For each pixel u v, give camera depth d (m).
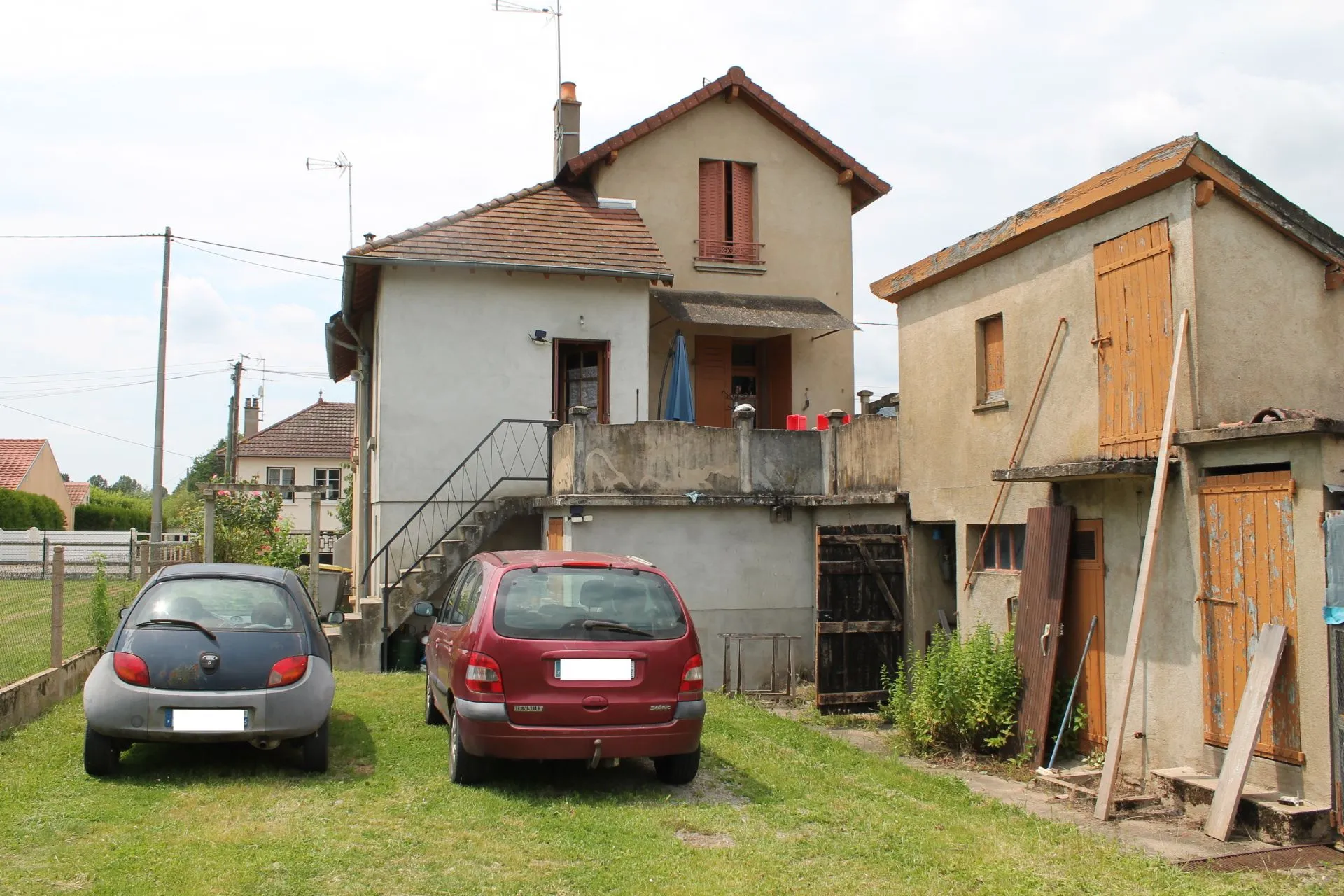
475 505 14.32
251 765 7.28
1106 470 7.73
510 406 15.54
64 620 10.54
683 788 7.05
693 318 16.39
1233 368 7.65
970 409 10.48
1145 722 7.95
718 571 13.15
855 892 5.06
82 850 5.22
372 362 17.70
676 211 18.45
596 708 6.60
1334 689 6.30
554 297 15.84
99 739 6.66
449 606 8.57
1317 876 5.66
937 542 11.75
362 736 8.33
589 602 6.94
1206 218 7.71
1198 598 7.45
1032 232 9.41
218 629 7.10
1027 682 8.95
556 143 19.84
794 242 18.97
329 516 42.66
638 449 13.01
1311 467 6.61
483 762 6.89
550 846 5.60
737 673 13.05
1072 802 7.54
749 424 13.45
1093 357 8.71
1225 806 6.61
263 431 44.22
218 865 5.05
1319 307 8.10
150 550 14.95
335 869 5.08
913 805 6.89
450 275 15.50
